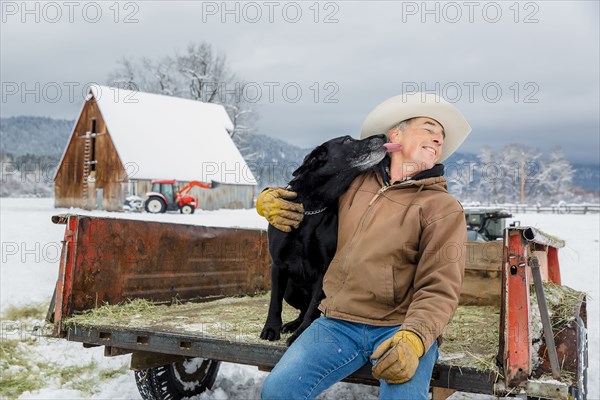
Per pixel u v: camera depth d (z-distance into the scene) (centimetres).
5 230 1347
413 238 245
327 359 232
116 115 2798
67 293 309
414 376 215
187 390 380
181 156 2852
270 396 222
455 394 432
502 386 222
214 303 408
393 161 280
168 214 2205
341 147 276
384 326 240
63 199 2908
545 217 2895
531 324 235
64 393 420
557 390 214
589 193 6138
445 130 290
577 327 254
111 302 338
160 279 374
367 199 270
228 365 479
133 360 319
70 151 2912
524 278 222
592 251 1299
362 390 440
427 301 224
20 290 783
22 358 503
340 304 247
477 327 326
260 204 282
